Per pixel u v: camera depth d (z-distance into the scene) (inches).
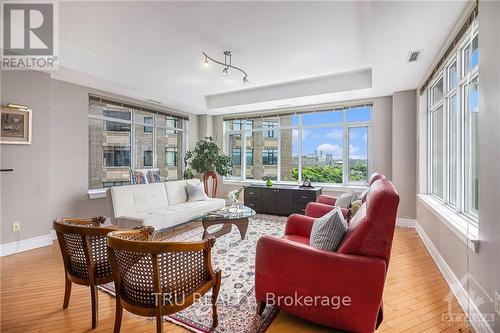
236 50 138.7
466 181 100.5
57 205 158.4
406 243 144.0
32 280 102.2
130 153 207.5
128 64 161.0
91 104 180.2
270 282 73.4
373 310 62.7
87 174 174.4
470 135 94.7
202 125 269.7
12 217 131.3
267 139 251.3
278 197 219.0
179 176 255.1
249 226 182.5
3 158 128.4
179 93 210.1
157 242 56.5
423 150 162.2
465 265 81.3
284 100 208.2
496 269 60.3
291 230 106.4
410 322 74.3
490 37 62.2
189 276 64.2
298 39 125.6
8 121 129.1
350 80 177.6
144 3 97.4
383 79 155.5
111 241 59.6
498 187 59.2
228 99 232.4
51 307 83.1
